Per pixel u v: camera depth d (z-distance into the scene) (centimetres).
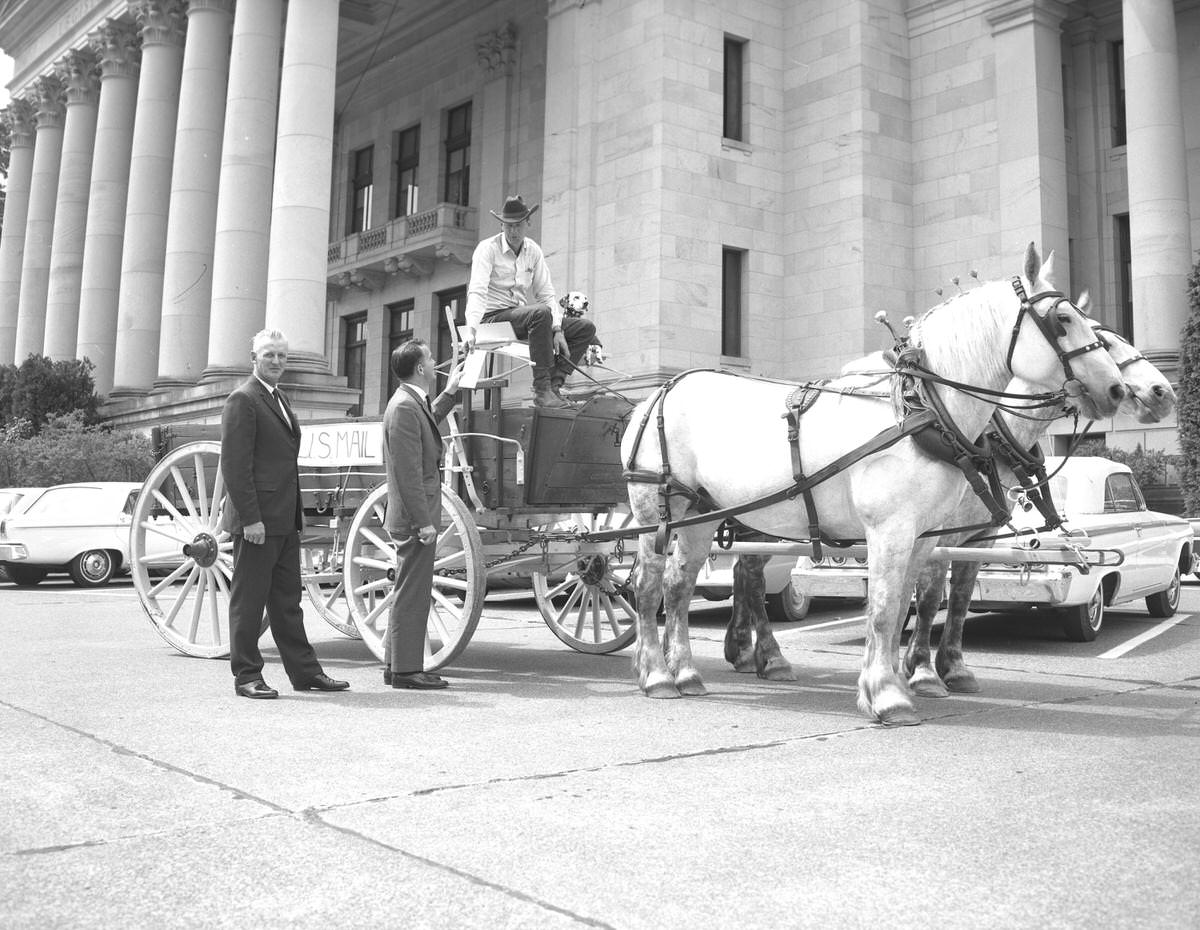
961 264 2544
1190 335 2005
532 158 3088
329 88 2445
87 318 3428
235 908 335
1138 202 2278
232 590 718
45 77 3969
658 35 2503
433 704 690
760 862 378
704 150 2541
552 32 2734
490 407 851
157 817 430
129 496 1930
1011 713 666
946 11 2612
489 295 884
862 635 1130
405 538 758
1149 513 1244
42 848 391
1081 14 2655
